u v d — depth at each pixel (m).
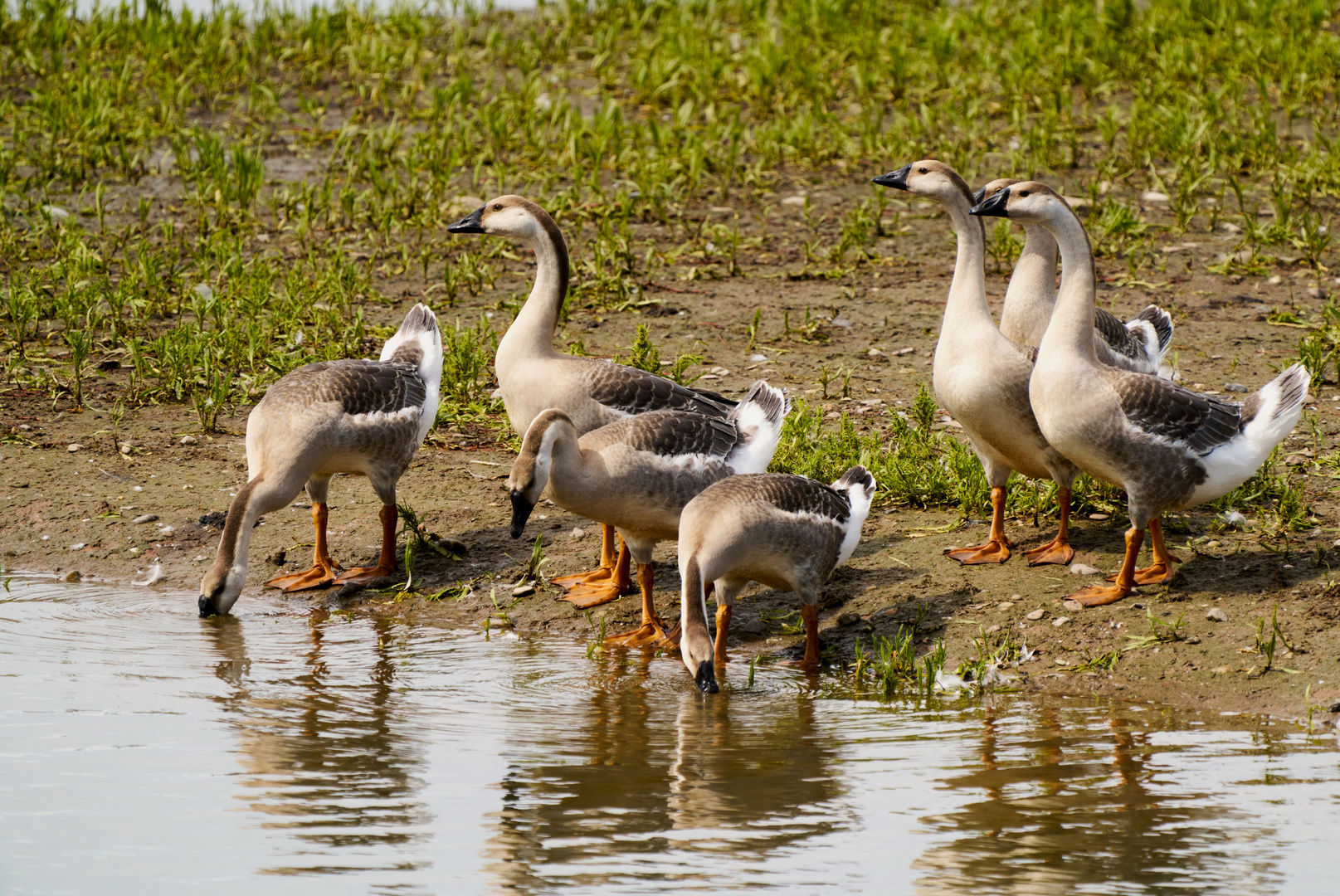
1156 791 8.62
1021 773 8.94
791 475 11.30
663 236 21.52
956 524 13.35
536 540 13.44
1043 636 11.24
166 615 12.14
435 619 12.22
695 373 16.67
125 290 18.22
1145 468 11.30
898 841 7.96
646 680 10.84
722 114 25.94
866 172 24.20
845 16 31.81
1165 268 20.05
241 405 16.34
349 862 7.77
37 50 28.66
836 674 11.03
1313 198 22.27
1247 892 7.31
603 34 30.86
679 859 7.77
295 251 20.72
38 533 13.55
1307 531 12.65
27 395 16.27
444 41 31.50
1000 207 11.72
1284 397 11.34
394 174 22.19
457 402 16.19
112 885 7.48
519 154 24.55
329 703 10.26
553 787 8.76
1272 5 30.69
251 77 27.95
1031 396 11.67
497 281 19.88
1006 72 27.28
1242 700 10.20
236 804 8.49
